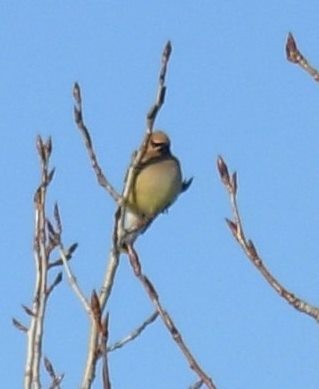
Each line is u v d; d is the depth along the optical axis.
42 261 11.92
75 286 11.15
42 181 12.33
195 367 8.66
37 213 12.16
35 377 10.98
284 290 9.10
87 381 10.09
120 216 12.20
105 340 9.26
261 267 9.30
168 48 11.37
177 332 8.80
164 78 11.49
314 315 9.04
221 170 9.70
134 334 11.63
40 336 11.39
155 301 8.98
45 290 11.77
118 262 11.66
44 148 12.47
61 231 12.11
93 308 9.45
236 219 9.52
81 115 12.32
